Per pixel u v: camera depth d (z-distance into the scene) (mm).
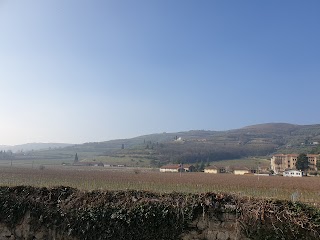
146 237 20000
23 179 41469
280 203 19094
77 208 21125
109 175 59094
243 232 18922
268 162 131125
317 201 20344
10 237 21172
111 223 20391
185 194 21078
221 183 39875
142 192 22203
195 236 19672
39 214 21281
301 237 18062
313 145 155875
